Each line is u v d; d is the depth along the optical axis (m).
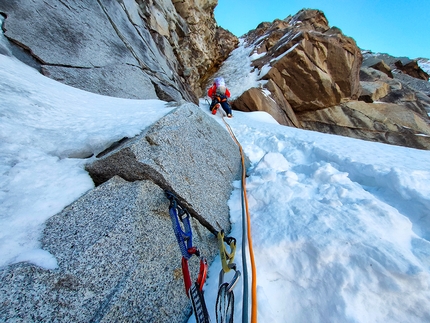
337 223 1.37
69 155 1.59
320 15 14.67
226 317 0.87
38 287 0.79
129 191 1.29
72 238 0.98
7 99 1.81
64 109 2.23
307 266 1.21
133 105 3.08
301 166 2.55
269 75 10.26
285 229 1.42
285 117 9.98
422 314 0.96
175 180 1.45
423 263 1.13
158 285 1.08
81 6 4.41
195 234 1.42
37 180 1.24
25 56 3.04
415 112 12.62
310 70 9.67
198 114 2.24
